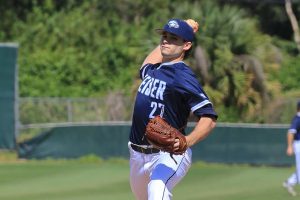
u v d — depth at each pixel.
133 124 17.31
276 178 47.69
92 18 91.06
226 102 63.34
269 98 63.41
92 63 84.69
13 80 57.22
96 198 36.97
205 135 16.45
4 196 37.66
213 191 40.56
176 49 16.81
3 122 57.06
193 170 51.50
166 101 16.70
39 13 90.50
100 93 82.75
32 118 59.34
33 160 56.19
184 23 16.83
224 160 57.53
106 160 57.22
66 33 88.00
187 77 16.58
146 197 18.11
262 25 108.31
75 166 52.47
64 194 38.66
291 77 92.88
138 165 17.44
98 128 57.31
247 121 63.22
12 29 89.62
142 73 17.88
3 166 51.81
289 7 104.38
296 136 40.25
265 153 57.69
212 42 62.69
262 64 65.69
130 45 85.69
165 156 17.06
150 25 87.88
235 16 65.31
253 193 39.56
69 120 60.09
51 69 83.12
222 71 62.50
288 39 111.44
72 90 82.19
